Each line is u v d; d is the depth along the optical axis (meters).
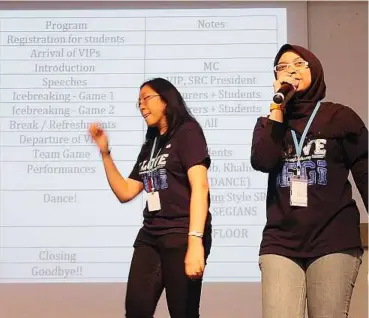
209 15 3.19
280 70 1.79
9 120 3.11
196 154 1.83
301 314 1.61
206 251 1.86
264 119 1.82
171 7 3.21
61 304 2.95
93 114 3.12
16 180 3.06
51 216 3.03
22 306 2.95
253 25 3.18
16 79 3.15
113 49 3.18
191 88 3.14
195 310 1.82
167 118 1.93
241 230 3.00
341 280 1.58
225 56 3.16
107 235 3.01
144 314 1.84
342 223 1.63
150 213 1.90
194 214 1.77
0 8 3.22
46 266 2.99
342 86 3.16
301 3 3.17
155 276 1.86
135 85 3.15
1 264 2.98
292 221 1.65
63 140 3.10
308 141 1.69
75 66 3.16
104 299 2.96
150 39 3.18
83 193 3.05
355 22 3.20
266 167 1.71
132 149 3.09
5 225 3.02
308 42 3.20
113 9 3.21
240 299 2.94
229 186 3.04
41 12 3.23
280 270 1.62
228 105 3.12
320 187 1.65
